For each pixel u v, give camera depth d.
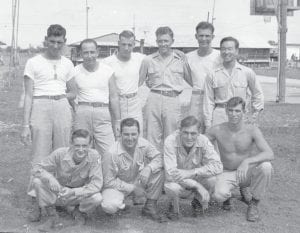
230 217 5.27
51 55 5.41
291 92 23.34
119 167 5.05
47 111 5.38
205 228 4.91
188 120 4.97
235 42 5.73
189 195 5.23
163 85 6.23
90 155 4.87
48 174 4.81
